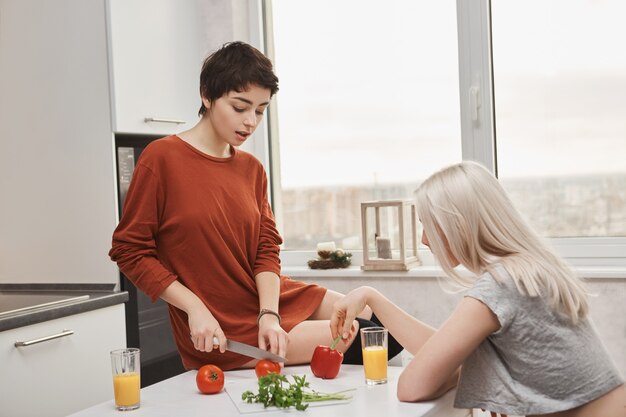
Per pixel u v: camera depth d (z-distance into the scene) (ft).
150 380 9.13
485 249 5.14
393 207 10.27
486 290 4.83
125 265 5.99
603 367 4.94
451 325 4.81
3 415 6.73
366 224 9.92
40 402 7.09
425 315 9.69
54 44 9.01
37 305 7.37
